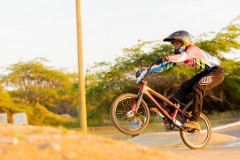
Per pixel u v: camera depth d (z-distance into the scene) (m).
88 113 73.62
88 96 70.75
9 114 71.38
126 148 8.84
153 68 18.12
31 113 73.81
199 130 18.67
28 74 78.38
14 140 8.23
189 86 18.61
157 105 18.17
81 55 34.19
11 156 7.73
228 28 68.12
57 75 80.88
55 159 7.77
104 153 8.28
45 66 79.94
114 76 69.81
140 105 18.00
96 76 71.56
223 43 67.06
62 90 80.50
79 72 34.00
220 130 39.19
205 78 18.27
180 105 18.77
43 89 80.31
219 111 75.12
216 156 15.37
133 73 70.75
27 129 9.70
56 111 83.75
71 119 78.31
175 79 69.19
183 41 18.22
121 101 17.64
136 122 17.77
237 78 69.69
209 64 18.28
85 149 8.30
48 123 75.56
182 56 17.91
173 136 28.34
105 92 70.19
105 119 73.69
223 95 72.06
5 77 77.00
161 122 59.59
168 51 70.25
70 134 9.28
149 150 9.03
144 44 70.38
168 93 71.44
